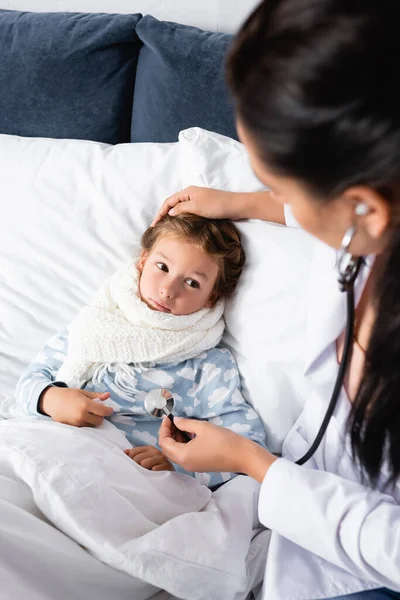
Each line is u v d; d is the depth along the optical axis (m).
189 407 1.18
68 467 0.93
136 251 1.37
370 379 0.67
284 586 0.84
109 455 0.99
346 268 0.65
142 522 0.94
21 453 0.93
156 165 1.43
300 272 1.16
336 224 0.58
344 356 0.76
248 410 1.16
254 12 0.52
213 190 1.25
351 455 0.87
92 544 0.88
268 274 1.20
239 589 0.91
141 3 1.75
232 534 0.94
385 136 0.48
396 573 0.73
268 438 1.16
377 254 0.66
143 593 0.93
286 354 1.16
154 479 1.01
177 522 0.93
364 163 0.50
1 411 1.21
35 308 1.34
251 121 0.52
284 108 0.49
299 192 0.55
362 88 0.47
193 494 1.03
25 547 0.84
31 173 1.50
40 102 1.71
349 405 0.88
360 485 0.81
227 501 1.01
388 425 0.68
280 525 0.81
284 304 1.17
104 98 1.69
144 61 1.63
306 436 1.00
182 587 0.88
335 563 0.79
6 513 0.85
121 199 1.42
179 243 1.21
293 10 0.49
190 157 1.34
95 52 1.65
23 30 1.69
